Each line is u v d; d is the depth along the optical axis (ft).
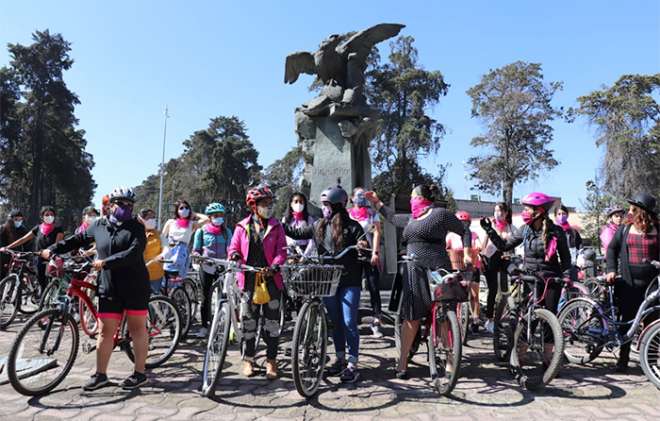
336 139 28.55
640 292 16.29
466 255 20.84
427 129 112.88
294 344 12.95
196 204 187.93
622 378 15.58
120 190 14.34
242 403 12.95
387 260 29.30
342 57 29.71
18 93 148.97
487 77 129.39
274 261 14.73
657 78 113.39
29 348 14.25
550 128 127.03
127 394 13.60
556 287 15.61
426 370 16.25
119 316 14.10
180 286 21.30
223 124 212.43
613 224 24.62
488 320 21.71
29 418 11.80
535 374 15.60
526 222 16.19
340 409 12.57
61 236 27.53
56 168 148.97
